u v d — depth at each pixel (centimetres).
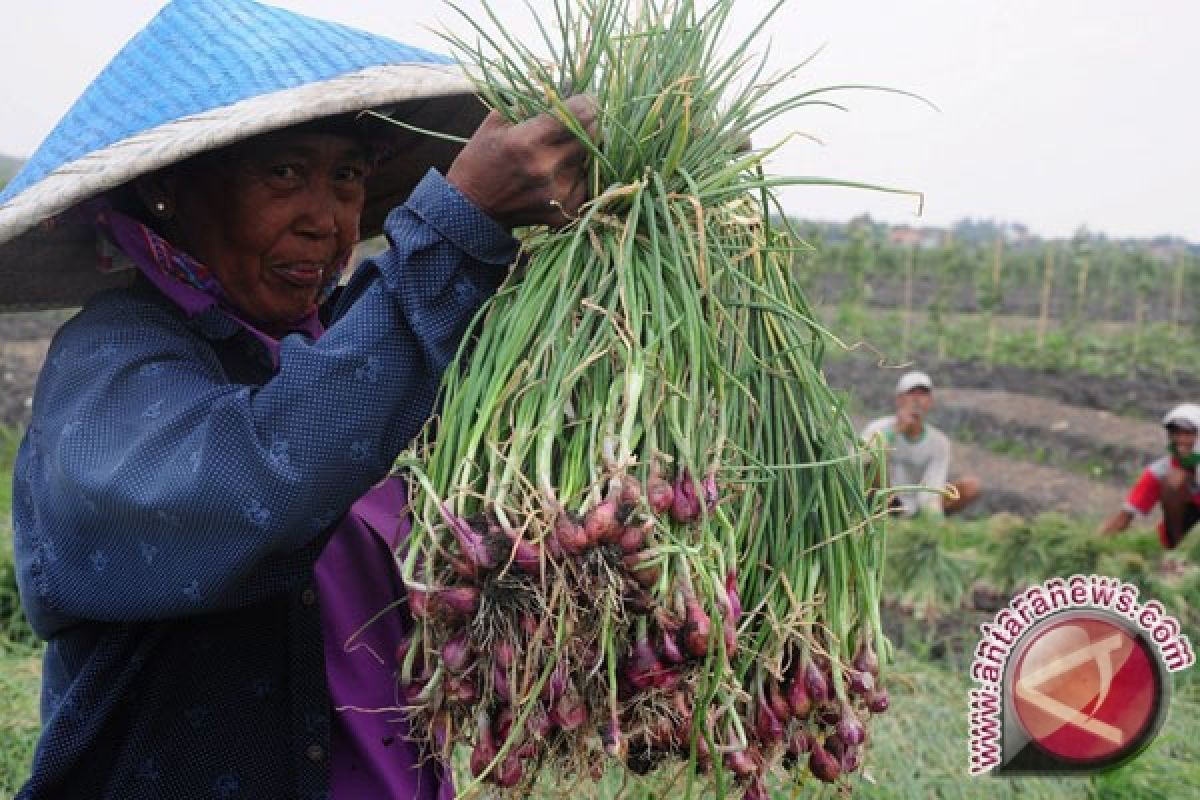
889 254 2114
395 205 229
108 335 161
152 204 171
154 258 168
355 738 171
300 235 171
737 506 154
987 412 1442
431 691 142
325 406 144
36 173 173
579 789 152
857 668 158
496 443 142
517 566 135
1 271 198
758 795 155
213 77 168
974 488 798
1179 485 762
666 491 139
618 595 135
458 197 149
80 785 165
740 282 158
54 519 154
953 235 2161
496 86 155
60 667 169
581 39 156
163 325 165
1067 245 2167
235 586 148
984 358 1714
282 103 159
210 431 144
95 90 178
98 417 153
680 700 141
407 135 209
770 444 157
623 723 144
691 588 137
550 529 134
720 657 136
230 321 170
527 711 135
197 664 163
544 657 138
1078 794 400
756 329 160
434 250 148
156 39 176
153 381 156
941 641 623
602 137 151
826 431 159
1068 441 1348
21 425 1128
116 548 149
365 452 146
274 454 143
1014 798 394
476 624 137
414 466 144
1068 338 1703
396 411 148
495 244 150
